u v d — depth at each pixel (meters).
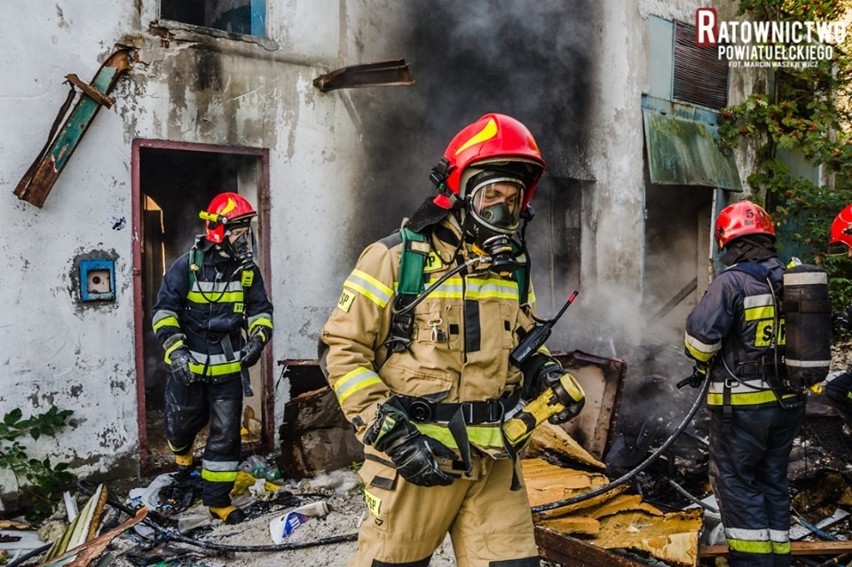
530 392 2.34
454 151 2.11
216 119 4.77
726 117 9.03
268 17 5.03
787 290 3.06
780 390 3.12
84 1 4.19
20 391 4.03
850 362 7.32
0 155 3.94
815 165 9.38
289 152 5.15
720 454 3.24
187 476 4.50
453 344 2.10
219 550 3.59
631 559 2.94
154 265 6.39
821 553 3.33
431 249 2.13
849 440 4.56
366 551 2.17
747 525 3.12
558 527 3.20
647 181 8.21
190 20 6.03
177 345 3.82
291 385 4.74
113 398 4.39
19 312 4.02
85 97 4.15
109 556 3.28
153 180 6.33
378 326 2.12
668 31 8.31
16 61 3.97
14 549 3.58
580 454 4.02
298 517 3.92
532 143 2.10
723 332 3.15
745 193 9.46
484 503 2.20
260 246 5.07
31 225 4.05
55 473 4.07
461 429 2.07
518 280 2.31
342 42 5.43
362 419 2.01
